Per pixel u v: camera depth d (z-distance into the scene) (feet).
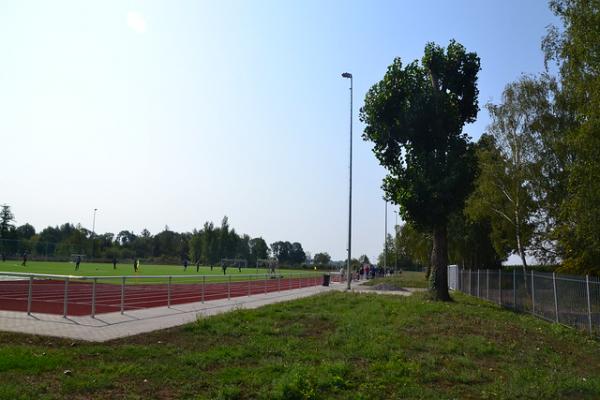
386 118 90.79
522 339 46.19
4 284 105.29
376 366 30.86
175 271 209.36
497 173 111.65
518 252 118.73
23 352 30.45
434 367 32.22
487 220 151.12
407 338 42.39
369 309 64.23
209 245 416.46
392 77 90.63
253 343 37.09
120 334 39.93
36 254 291.17
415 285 175.32
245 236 521.24
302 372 27.40
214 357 31.81
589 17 63.36
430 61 91.04
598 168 61.46
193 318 52.21
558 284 64.08
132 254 411.95
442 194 84.84
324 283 147.02
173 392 24.21
